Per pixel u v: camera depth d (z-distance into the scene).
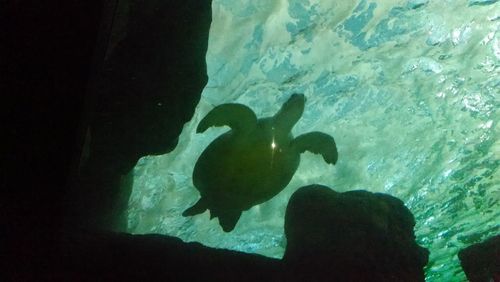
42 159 1.70
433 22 3.40
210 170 3.40
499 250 3.24
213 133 3.92
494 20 3.43
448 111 4.02
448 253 5.68
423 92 3.84
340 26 3.36
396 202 3.20
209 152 3.46
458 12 3.37
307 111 3.84
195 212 3.48
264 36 3.38
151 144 3.30
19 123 1.62
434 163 4.43
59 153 1.72
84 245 2.35
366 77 3.71
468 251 3.36
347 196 3.07
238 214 3.56
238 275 2.56
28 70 1.60
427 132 4.16
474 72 3.75
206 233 4.67
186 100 3.24
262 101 3.79
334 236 2.82
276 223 4.55
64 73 1.65
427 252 3.08
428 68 3.70
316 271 2.70
